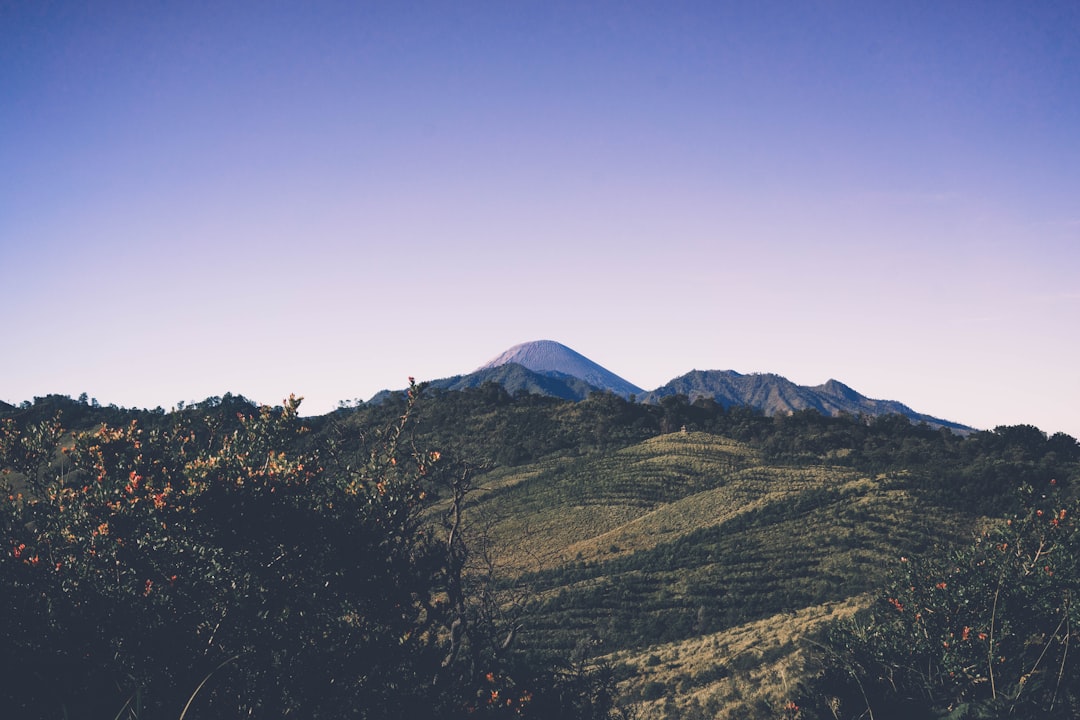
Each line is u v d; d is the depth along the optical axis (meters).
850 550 85.88
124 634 7.62
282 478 9.43
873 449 150.88
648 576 88.38
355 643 9.11
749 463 140.50
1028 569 11.84
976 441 150.12
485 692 10.58
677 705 35.94
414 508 10.77
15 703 6.78
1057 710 7.20
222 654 7.96
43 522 9.04
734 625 70.19
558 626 73.69
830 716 10.08
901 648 11.70
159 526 8.41
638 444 164.00
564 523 118.19
